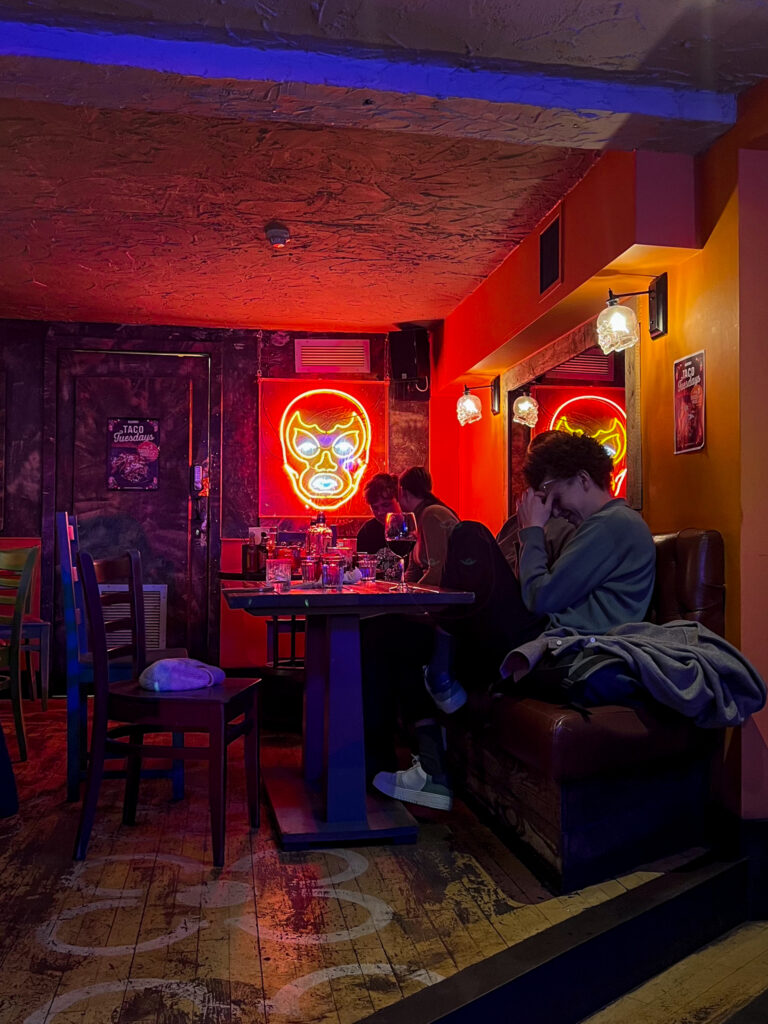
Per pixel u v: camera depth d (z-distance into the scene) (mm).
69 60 2369
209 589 6074
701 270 2947
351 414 6227
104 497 6012
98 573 3082
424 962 1928
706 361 2902
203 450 6117
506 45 2457
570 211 3584
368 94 2566
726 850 2633
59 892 2320
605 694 2461
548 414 4676
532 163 3361
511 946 1942
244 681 2920
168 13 2301
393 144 3246
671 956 2227
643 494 3373
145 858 2594
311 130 3135
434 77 2572
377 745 3297
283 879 2430
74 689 3201
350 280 4992
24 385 5914
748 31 2375
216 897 2297
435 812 3102
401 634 3127
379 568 4082
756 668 2654
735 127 2758
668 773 2621
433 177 3541
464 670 3029
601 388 3969
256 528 5820
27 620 4969
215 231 4211
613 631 2709
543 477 3004
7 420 5887
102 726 2625
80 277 4969
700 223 2949
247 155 3355
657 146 2908
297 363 6199
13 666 3842
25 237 4309
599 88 2662
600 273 3262
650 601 2912
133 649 3244
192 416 6121
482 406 5844
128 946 1995
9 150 3320
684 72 2596
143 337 6062
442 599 2637
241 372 6160
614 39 2420
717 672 2475
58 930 2078
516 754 2555
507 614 2742
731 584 2715
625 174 3016
